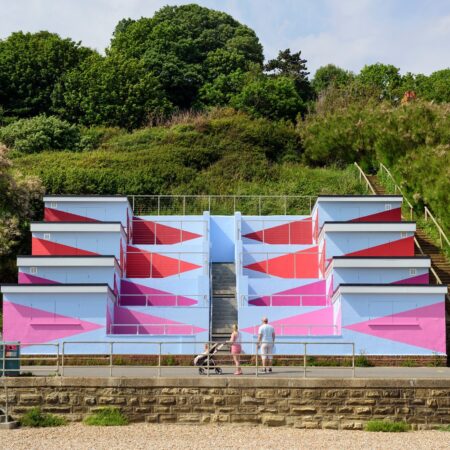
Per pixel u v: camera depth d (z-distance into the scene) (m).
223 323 39.69
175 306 38.69
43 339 36.47
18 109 81.94
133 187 59.78
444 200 48.16
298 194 59.09
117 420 26.62
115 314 38.56
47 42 86.50
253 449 24.03
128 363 35.75
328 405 26.78
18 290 36.81
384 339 36.28
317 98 92.00
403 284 36.59
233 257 49.09
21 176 52.88
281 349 36.06
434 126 59.03
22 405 26.89
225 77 90.00
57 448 23.94
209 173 64.25
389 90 89.25
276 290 41.19
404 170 53.88
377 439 25.34
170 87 88.94
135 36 94.06
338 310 37.03
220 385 26.91
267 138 70.88
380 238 42.59
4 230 46.25
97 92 81.19
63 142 71.62
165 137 71.31
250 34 103.94
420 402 26.84
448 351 37.62
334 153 66.38
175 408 26.81
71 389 26.95
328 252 42.47
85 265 39.53
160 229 49.06
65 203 46.81
